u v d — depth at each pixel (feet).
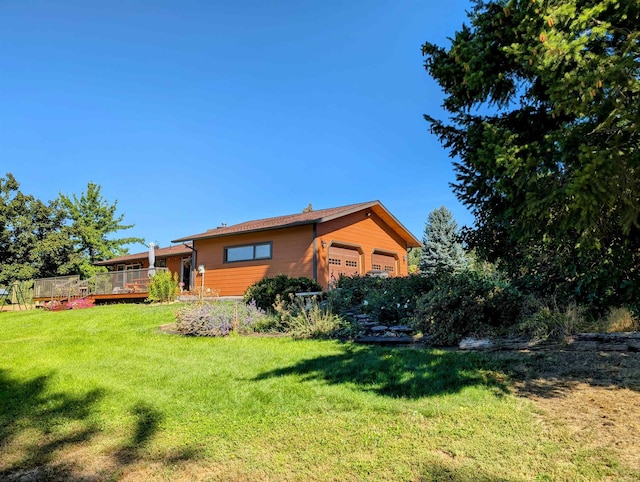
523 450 9.36
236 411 12.82
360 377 15.67
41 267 92.53
